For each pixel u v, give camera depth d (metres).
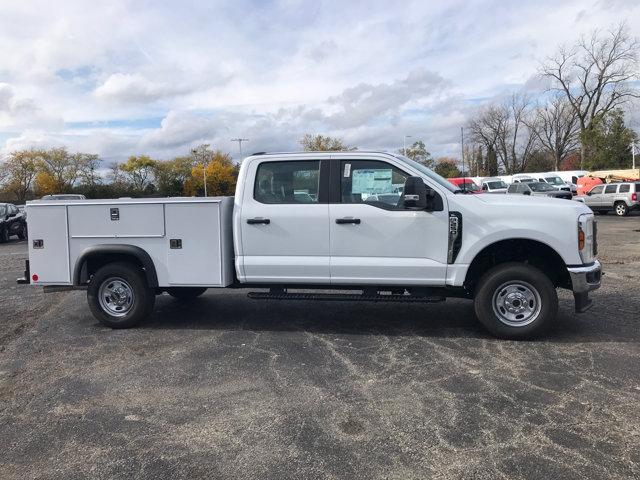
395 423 3.79
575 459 3.25
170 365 5.17
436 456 3.33
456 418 3.85
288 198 5.99
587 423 3.72
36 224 6.54
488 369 4.82
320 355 5.34
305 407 4.11
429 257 5.66
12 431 3.85
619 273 9.74
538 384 4.43
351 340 5.83
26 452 3.54
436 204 5.59
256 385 4.58
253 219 5.97
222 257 6.14
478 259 5.82
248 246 6.04
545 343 5.53
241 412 4.05
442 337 5.84
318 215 5.83
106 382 4.77
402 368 4.90
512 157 73.62
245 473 3.20
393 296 5.85
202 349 5.65
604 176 45.72
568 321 6.38
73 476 3.22
